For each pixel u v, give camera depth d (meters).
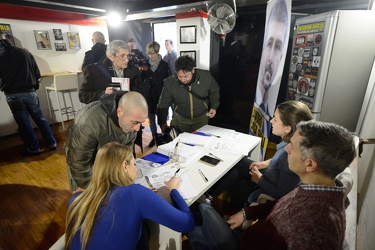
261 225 0.95
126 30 4.93
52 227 2.00
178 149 1.77
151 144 3.49
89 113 1.31
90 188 0.94
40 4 2.52
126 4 2.99
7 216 2.13
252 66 3.93
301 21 2.27
